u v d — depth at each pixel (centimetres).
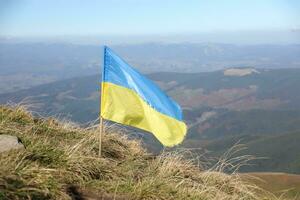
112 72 542
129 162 552
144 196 448
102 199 424
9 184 337
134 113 543
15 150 410
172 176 537
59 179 397
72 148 475
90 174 457
